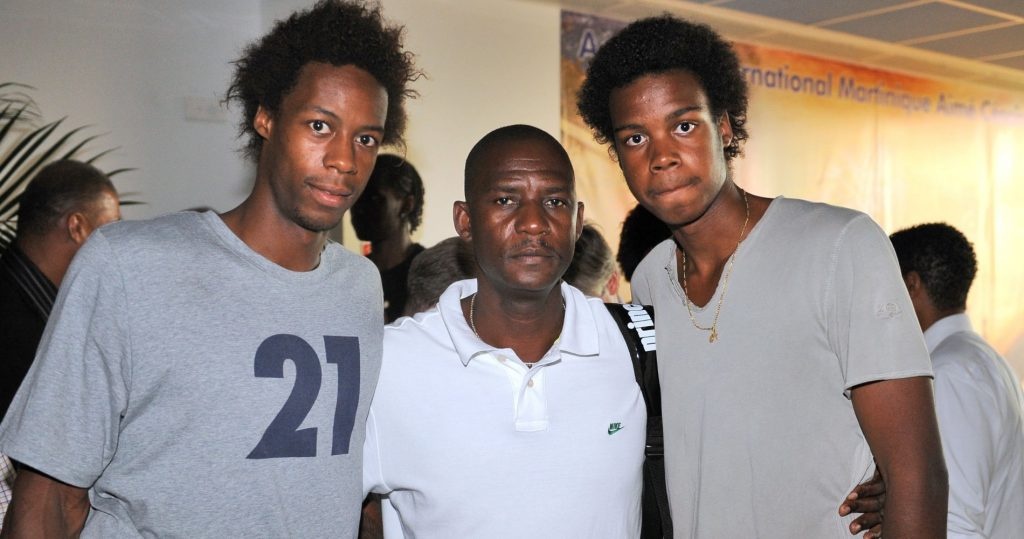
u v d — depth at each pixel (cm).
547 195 159
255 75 155
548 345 169
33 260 292
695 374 165
